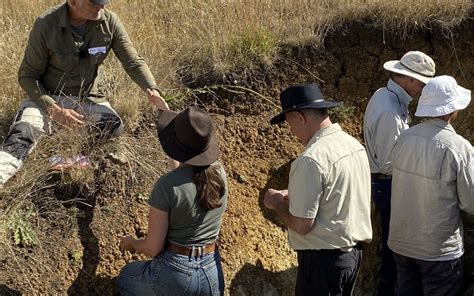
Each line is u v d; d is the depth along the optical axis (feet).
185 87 16.88
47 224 12.71
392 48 19.02
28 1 18.70
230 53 17.63
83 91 13.84
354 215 12.02
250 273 14.40
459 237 13.57
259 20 18.57
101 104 14.28
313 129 11.94
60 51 13.00
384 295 16.07
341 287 12.26
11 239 12.17
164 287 11.05
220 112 16.96
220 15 18.52
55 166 13.19
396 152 13.56
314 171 11.48
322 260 12.07
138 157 14.52
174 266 11.00
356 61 18.76
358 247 12.48
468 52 19.34
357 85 18.61
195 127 10.46
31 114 13.28
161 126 10.97
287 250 15.62
